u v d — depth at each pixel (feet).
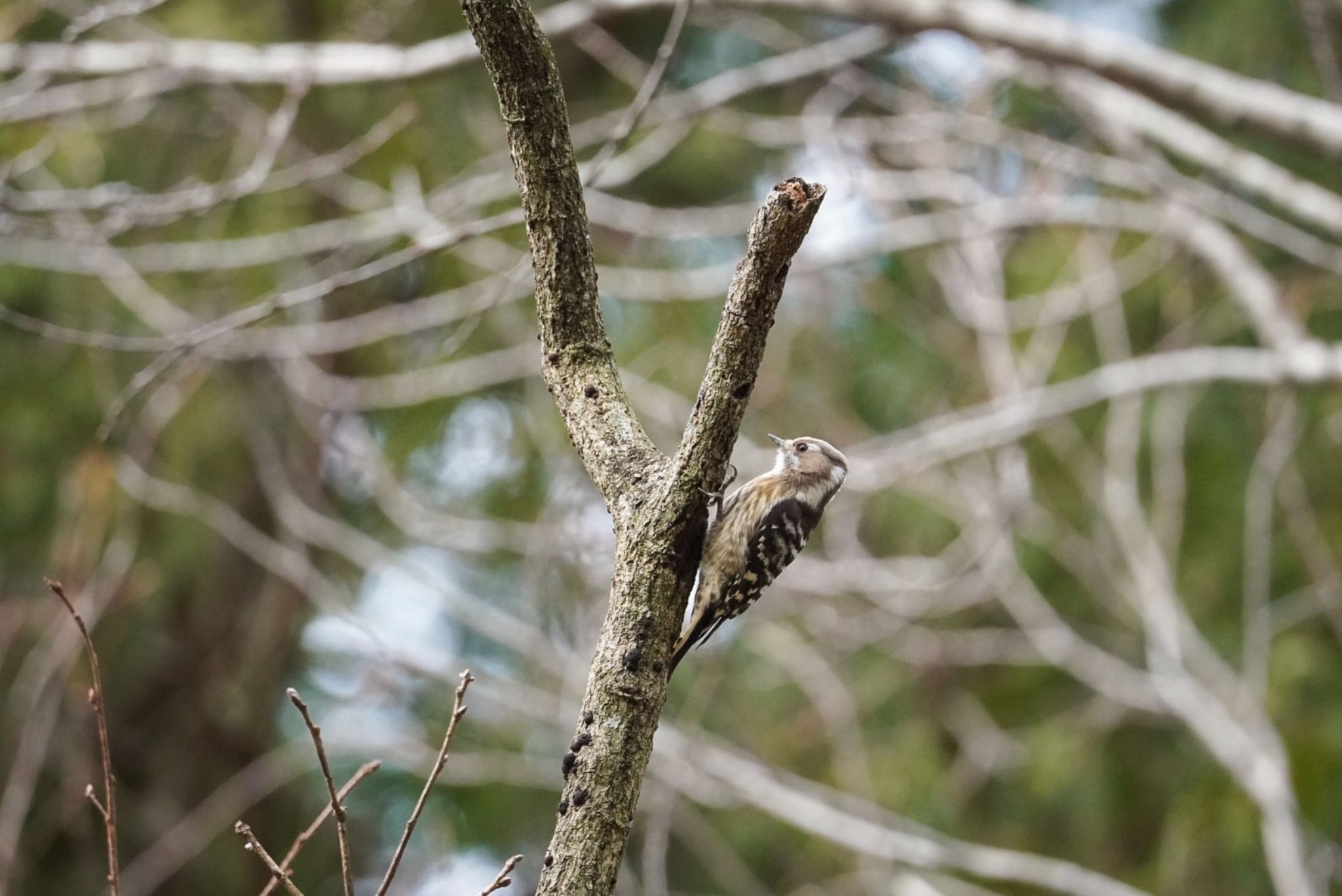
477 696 37.70
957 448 38.60
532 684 42.55
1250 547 41.11
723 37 50.96
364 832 47.03
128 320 41.47
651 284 41.65
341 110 42.01
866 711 44.75
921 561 39.75
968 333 46.98
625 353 45.93
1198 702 35.68
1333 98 32.58
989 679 45.62
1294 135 30.40
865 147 40.73
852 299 48.88
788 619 44.37
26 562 40.98
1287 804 33.30
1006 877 33.30
